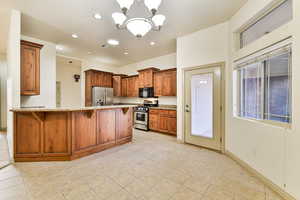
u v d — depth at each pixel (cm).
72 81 695
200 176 214
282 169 172
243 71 271
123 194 173
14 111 239
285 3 188
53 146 262
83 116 285
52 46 406
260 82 226
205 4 240
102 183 194
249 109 254
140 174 218
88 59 593
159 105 548
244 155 243
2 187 182
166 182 198
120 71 723
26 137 254
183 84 367
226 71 297
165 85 493
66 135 265
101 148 314
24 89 302
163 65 538
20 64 285
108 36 365
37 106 378
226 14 271
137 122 540
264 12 212
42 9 254
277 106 198
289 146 163
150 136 437
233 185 192
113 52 495
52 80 405
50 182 195
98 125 310
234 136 273
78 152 275
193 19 286
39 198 164
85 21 293
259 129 211
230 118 288
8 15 272
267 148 195
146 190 181
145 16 271
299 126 153
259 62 221
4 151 301
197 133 347
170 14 268
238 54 263
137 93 597
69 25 310
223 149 301
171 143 369
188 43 354
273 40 188
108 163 254
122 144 359
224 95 301
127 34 353
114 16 193
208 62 321
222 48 301
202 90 337
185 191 179
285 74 185
